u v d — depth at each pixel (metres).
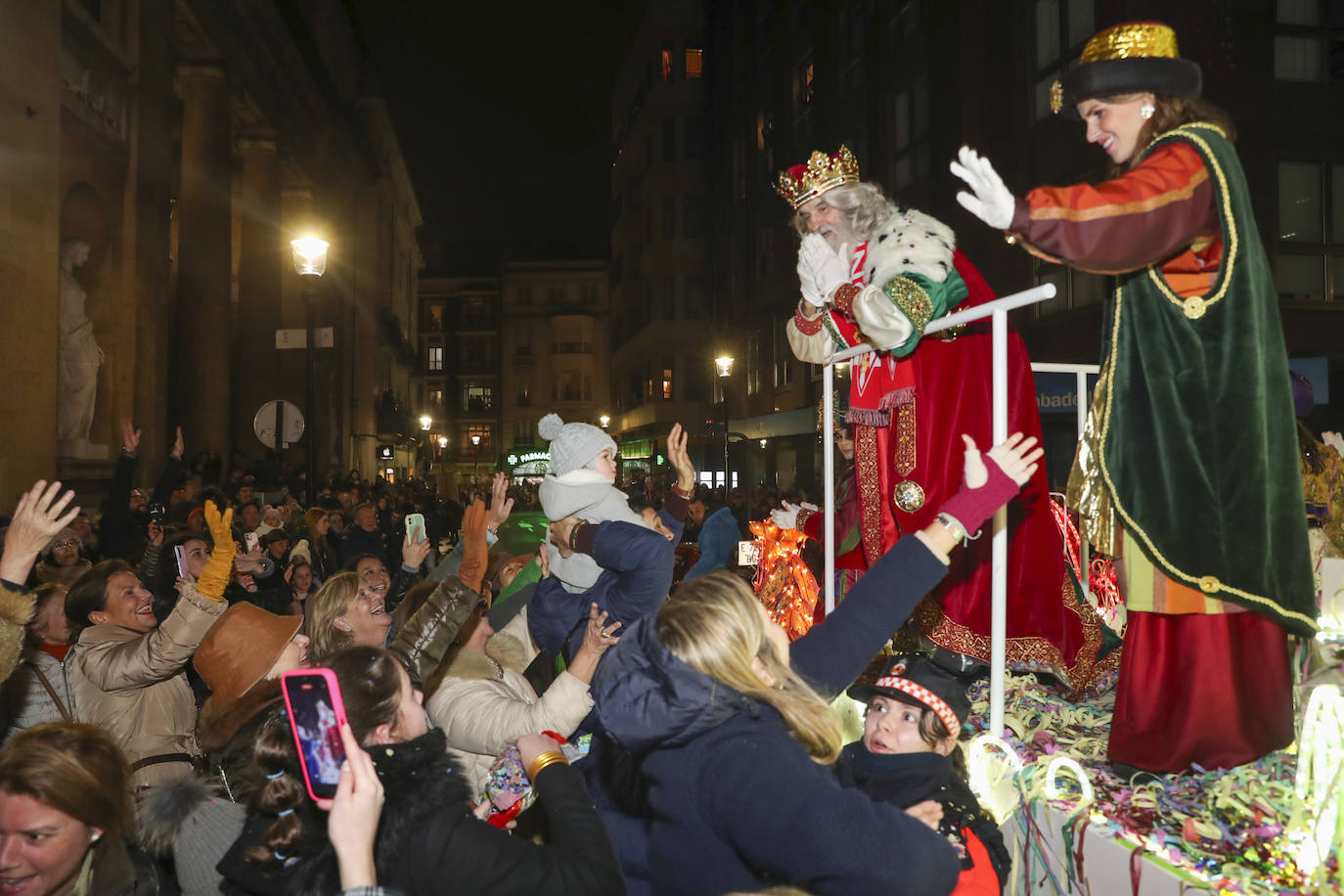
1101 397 2.39
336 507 16.56
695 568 6.14
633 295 48.69
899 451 3.15
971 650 3.11
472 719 2.72
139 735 3.56
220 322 21.20
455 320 77.88
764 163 30.02
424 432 62.34
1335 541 4.30
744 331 32.12
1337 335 12.54
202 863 2.52
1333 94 12.57
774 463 28.97
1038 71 14.54
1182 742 2.27
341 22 42.22
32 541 2.67
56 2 12.35
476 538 3.12
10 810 2.09
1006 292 15.17
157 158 16.38
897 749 2.23
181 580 3.53
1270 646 2.29
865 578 2.05
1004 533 2.49
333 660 1.91
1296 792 1.90
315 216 33.62
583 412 74.62
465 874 1.70
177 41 20.17
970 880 2.04
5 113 11.12
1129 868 1.95
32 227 11.74
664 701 1.57
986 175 2.01
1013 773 2.37
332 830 1.60
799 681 1.70
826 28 23.52
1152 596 2.32
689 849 1.57
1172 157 2.10
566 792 1.94
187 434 20.91
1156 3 12.21
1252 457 2.16
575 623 3.13
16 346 11.34
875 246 2.88
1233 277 2.15
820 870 1.43
